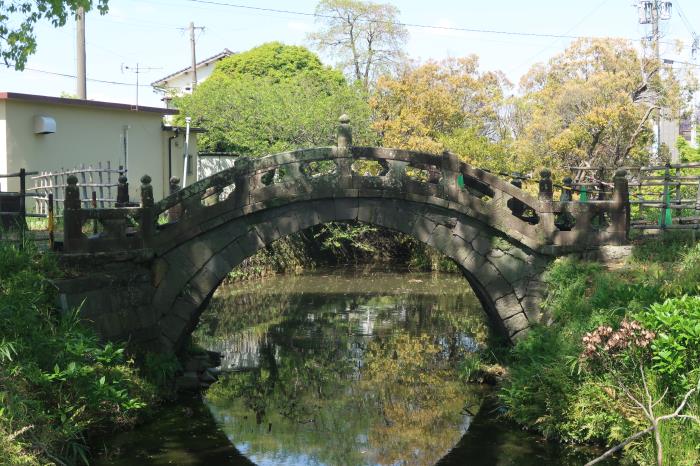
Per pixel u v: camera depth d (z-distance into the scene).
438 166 12.88
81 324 10.72
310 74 33.53
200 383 13.32
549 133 26.88
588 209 13.03
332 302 22.62
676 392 8.96
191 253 12.55
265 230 12.66
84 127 20.00
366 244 31.55
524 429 11.01
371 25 37.72
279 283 26.53
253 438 10.73
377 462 9.81
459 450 10.20
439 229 12.98
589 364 9.84
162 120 23.44
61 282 10.70
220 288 25.33
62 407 9.41
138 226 12.33
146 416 11.27
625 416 9.38
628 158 26.81
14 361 9.15
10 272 10.41
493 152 27.27
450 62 31.14
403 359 15.49
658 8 29.50
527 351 12.02
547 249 12.91
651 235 13.54
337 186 12.67
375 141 28.84
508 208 13.63
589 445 10.12
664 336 8.94
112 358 10.47
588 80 26.91
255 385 13.62
